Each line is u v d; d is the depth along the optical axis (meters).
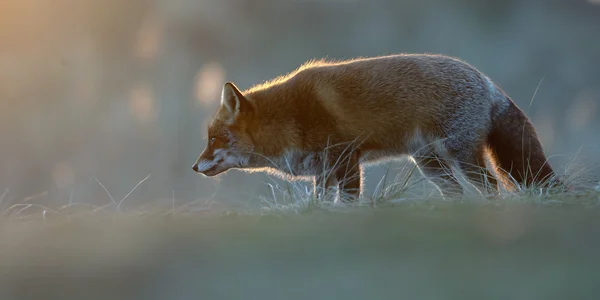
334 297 3.98
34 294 4.45
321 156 12.53
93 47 50.41
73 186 42.28
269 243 5.60
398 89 12.32
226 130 12.82
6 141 46.44
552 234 5.24
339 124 12.38
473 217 6.55
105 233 7.08
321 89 12.47
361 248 5.14
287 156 12.72
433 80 12.33
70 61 49.00
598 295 3.75
